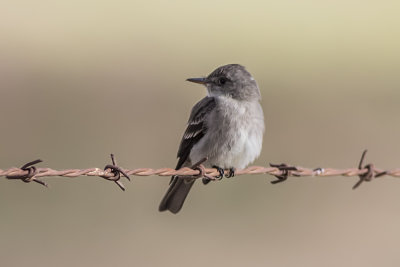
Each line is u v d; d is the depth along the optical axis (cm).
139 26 2520
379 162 1459
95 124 1580
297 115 1691
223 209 1264
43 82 1836
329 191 1355
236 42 2348
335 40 2409
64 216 1187
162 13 2752
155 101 1738
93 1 2873
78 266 1041
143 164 1393
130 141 1491
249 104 838
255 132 837
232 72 848
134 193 1284
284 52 2259
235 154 825
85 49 2194
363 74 2053
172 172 679
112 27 2491
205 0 2977
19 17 2528
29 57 2052
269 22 2641
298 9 2833
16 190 1266
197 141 844
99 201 1251
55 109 1670
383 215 1253
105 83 1866
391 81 1992
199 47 2270
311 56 2225
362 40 2417
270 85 1914
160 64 2062
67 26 2464
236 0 2984
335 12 2795
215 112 830
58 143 1466
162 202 833
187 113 1677
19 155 1404
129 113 1664
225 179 1355
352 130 1609
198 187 1330
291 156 1478
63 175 601
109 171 629
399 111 1742
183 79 1922
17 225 1148
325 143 1534
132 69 2000
